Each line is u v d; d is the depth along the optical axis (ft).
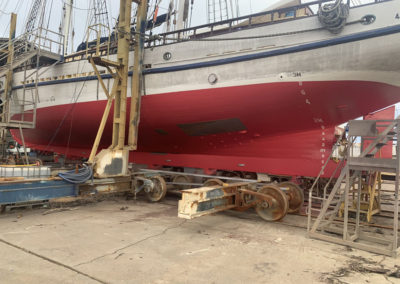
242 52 19.34
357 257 10.93
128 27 21.52
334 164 19.53
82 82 27.27
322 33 16.99
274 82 18.49
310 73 17.47
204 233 13.53
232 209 18.78
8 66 26.58
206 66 20.59
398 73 16.01
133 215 16.72
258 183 19.33
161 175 23.15
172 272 9.12
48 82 30.19
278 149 21.59
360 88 17.22
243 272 9.26
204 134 23.32
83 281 8.32
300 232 14.19
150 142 26.66
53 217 15.78
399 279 9.05
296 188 18.42
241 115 20.67
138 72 22.53
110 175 19.31
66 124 30.50
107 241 11.94
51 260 9.78
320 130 20.31
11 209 16.93
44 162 39.52
